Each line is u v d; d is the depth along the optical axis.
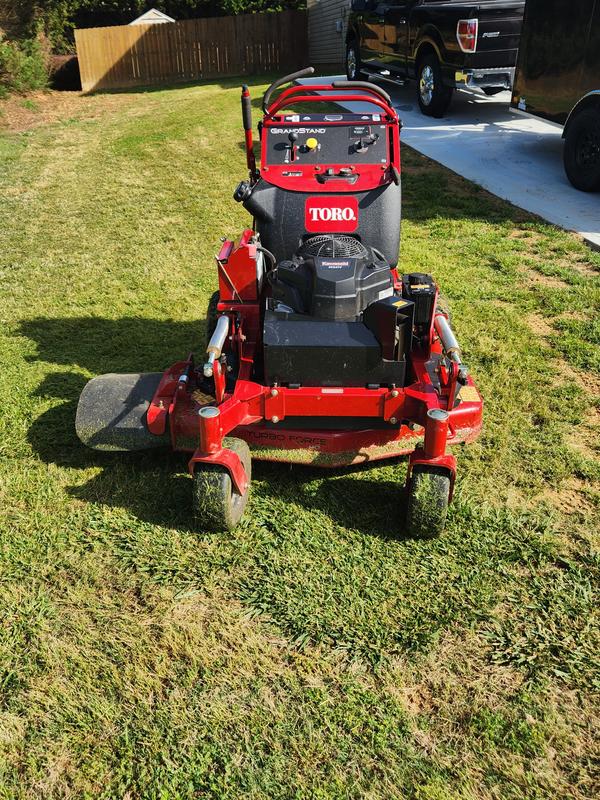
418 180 11.36
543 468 4.90
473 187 10.92
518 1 13.04
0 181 13.13
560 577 4.02
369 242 5.19
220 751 3.11
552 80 10.79
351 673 3.46
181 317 7.30
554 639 3.64
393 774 3.01
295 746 3.12
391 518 4.43
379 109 15.70
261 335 4.92
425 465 4.03
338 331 4.18
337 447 4.53
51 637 3.66
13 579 4.02
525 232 9.17
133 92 24.36
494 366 6.15
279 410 4.29
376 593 3.89
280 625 3.71
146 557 4.14
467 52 12.91
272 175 5.22
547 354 6.37
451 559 4.13
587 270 8.12
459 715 3.27
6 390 5.91
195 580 3.98
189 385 4.77
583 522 4.45
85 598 3.89
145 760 3.08
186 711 3.28
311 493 4.65
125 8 31.62
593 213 9.72
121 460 5.00
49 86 25.33
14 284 8.26
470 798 2.94
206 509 4.04
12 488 4.74
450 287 7.70
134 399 4.74
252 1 32.06
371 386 4.23
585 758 3.10
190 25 26.22
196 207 10.94
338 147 5.31
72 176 13.24
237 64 27.27
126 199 11.56
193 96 21.64
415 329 4.85
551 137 13.34
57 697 3.36
